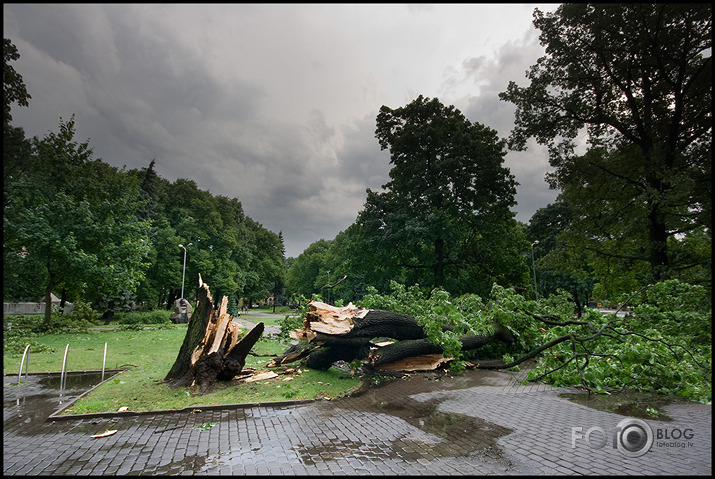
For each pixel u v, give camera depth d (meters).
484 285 22.69
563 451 4.08
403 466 3.71
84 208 18.11
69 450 4.14
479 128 24.03
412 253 24.52
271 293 95.00
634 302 10.09
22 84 13.11
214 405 5.90
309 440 4.48
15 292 20.03
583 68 16.72
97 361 10.11
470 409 5.87
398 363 9.20
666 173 13.21
